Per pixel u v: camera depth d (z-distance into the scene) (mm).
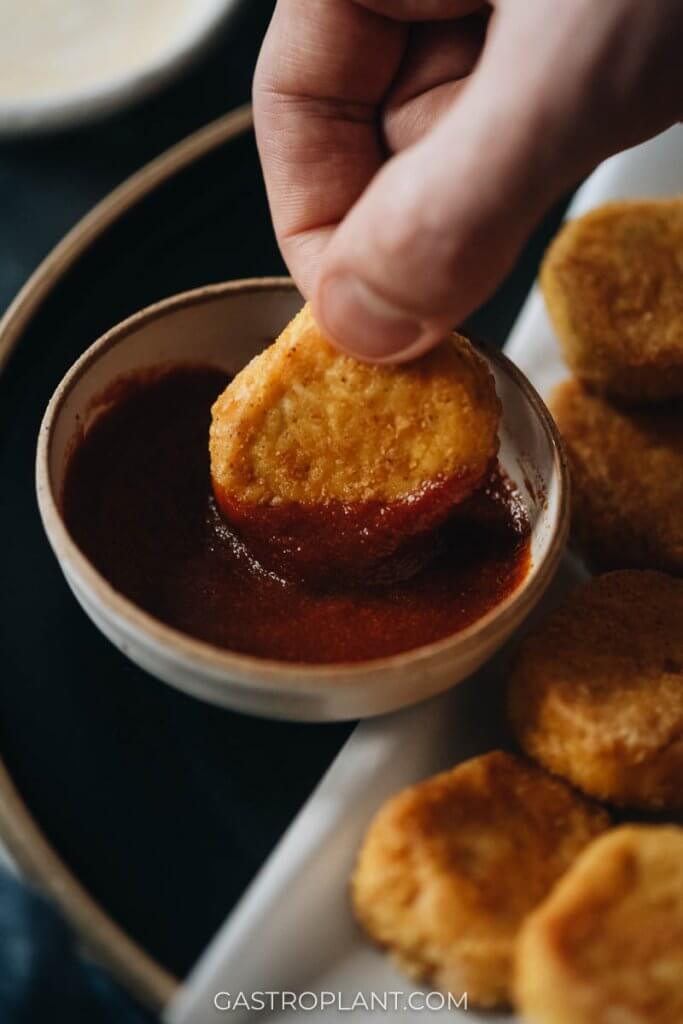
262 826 252
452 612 260
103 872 243
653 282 298
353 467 254
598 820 247
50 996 233
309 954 236
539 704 252
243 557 264
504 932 230
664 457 292
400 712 257
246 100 357
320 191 278
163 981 233
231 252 317
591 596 267
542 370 307
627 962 218
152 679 263
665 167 322
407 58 278
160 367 277
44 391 292
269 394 251
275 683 233
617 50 223
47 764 253
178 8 371
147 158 346
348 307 238
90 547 260
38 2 369
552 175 227
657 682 253
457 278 231
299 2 269
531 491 268
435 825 239
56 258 304
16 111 337
